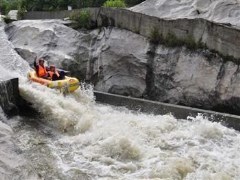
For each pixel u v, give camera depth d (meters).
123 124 11.30
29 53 17.95
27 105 12.37
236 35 12.77
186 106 13.85
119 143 9.71
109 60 16.16
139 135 10.55
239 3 15.43
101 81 16.33
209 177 8.23
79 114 12.25
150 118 12.32
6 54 18.03
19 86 12.60
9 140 9.38
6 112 11.29
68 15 20.25
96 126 11.12
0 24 20.81
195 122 12.13
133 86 15.46
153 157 9.27
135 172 8.52
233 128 11.84
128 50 15.73
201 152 9.69
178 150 9.82
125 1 22.22
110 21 16.94
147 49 15.23
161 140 10.45
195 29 13.95
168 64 14.56
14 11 25.81
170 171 8.45
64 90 13.67
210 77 13.36
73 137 10.52
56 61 17.02
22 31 19.25
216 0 16.17
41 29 18.61
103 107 14.23
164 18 15.05
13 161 8.35
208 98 13.38
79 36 17.55
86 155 9.34
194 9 16.41
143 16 15.48
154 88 14.94
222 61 13.20
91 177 8.22
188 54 14.08
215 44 13.40
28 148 9.43
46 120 11.73
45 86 13.59
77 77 16.94
